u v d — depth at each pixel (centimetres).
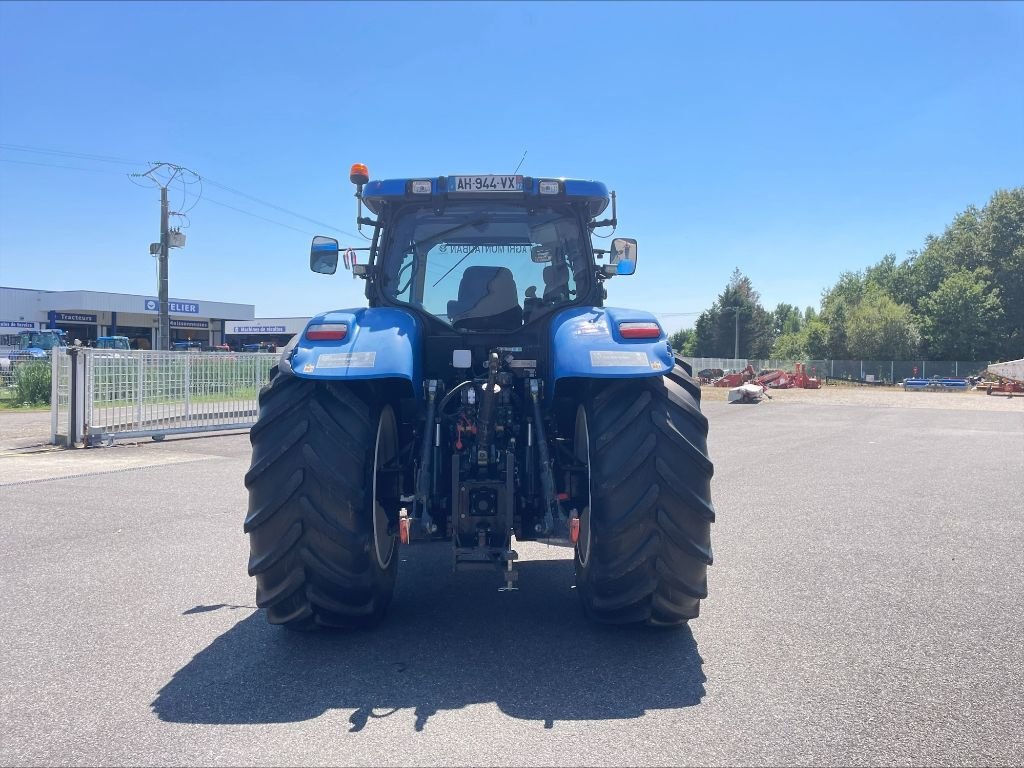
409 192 461
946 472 1045
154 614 441
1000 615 442
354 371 361
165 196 2873
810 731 298
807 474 1023
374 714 312
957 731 299
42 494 834
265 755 279
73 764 274
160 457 1156
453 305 470
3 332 5303
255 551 362
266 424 369
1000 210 6300
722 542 627
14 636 405
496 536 380
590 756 278
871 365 5850
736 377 4144
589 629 416
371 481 370
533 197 473
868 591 490
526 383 434
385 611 428
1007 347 5875
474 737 293
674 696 330
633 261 505
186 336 6175
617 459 364
